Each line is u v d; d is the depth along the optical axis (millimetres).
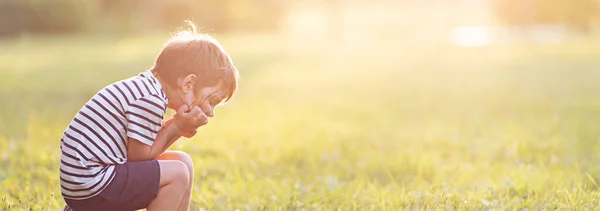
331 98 12508
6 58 23438
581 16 45438
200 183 5238
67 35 42062
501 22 53500
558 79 16266
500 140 7605
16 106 10250
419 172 5789
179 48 3137
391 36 45594
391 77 17125
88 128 3008
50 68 19141
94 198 3018
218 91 3184
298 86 14695
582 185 4820
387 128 8844
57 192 4543
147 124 3018
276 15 54281
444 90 14070
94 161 2990
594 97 12461
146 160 3102
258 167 6086
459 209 4207
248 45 33375
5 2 40375
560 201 4352
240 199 4738
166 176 3115
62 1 41812
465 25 67000
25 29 41156
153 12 48188
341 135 8109
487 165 6074
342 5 42312
